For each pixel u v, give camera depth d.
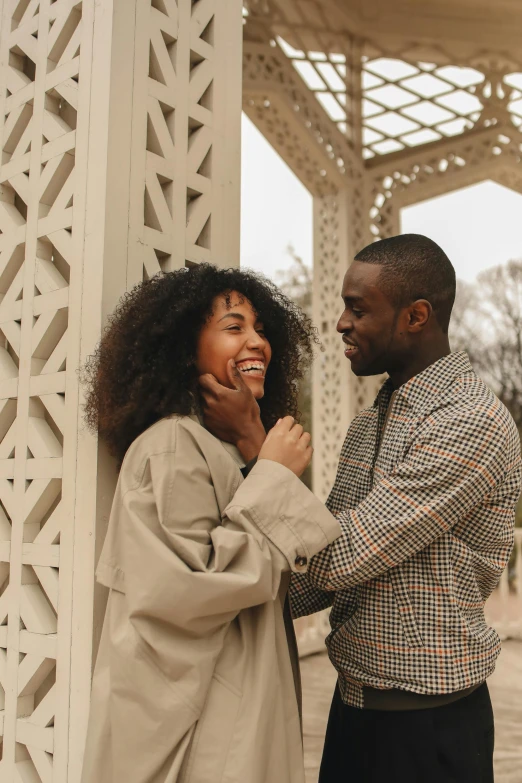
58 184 1.76
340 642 1.55
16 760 1.66
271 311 1.70
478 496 1.42
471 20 5.61
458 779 1.41
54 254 1.81
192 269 1.59
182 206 1.79
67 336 1.65
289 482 1.32
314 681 4.70
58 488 1.68
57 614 1.60
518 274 15.80
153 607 1.18
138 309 1.50
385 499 1.38
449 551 1.44
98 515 1.53
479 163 6.18
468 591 1.47
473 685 1.44
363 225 5.96
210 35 1.95
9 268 1.87
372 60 5.97
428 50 5.86
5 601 1.74
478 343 15.89
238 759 1.18
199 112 1.86
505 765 3.34
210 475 1.36
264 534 1.28
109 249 1.58
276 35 5.47
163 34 1.79
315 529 1.31
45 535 1.65
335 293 5.79
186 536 1.26
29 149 1.84
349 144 5.95
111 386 1.47
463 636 1.42
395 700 1.45
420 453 1.42
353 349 1.62
